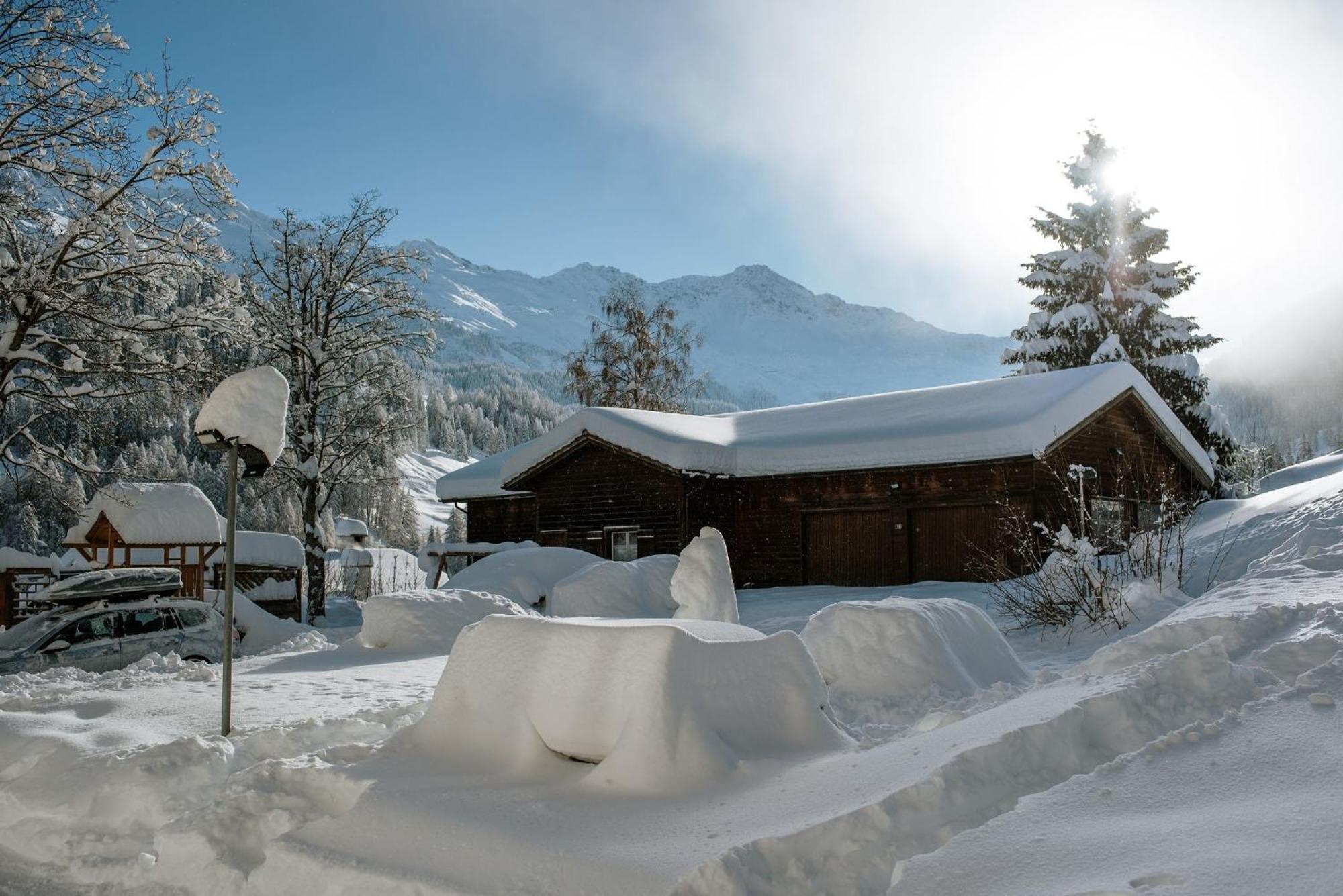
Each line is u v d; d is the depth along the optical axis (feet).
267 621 68.13
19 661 46.83
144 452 88.22
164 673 38.42
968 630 32.53
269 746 24.31
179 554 88.79
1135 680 17.66
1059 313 126.21
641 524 79.77
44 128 63.21
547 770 19.70
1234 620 21.88
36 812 21.98
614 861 14.66
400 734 21.44
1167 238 130.11
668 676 19.22
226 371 73.20
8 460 68.18
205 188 68.18
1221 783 13.94
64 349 67.87
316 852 16.49
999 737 15.83
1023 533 64.54
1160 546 46.57
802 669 21.63
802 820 15.19
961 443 66.33
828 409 88.58
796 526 76.74
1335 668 17.29
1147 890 11.25
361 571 131.44
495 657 21.74
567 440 82.84
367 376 104.58
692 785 18.06
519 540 96.32
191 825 18.66
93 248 66.49
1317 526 41.98
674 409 144.77
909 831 14.23
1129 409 77.25
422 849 16.10
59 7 63.57
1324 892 10.71
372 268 105.50
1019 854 12.73
